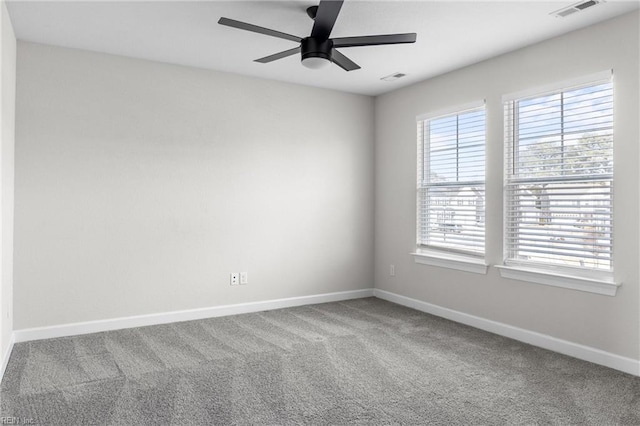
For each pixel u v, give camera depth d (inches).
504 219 151.2
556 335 135.4
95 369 118.6
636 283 116.9
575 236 132.0
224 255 175.8
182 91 165.9
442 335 151.3
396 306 193.2
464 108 164.2
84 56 148.8
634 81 116.8
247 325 162.1
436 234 180.9
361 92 205.0
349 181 206.2
